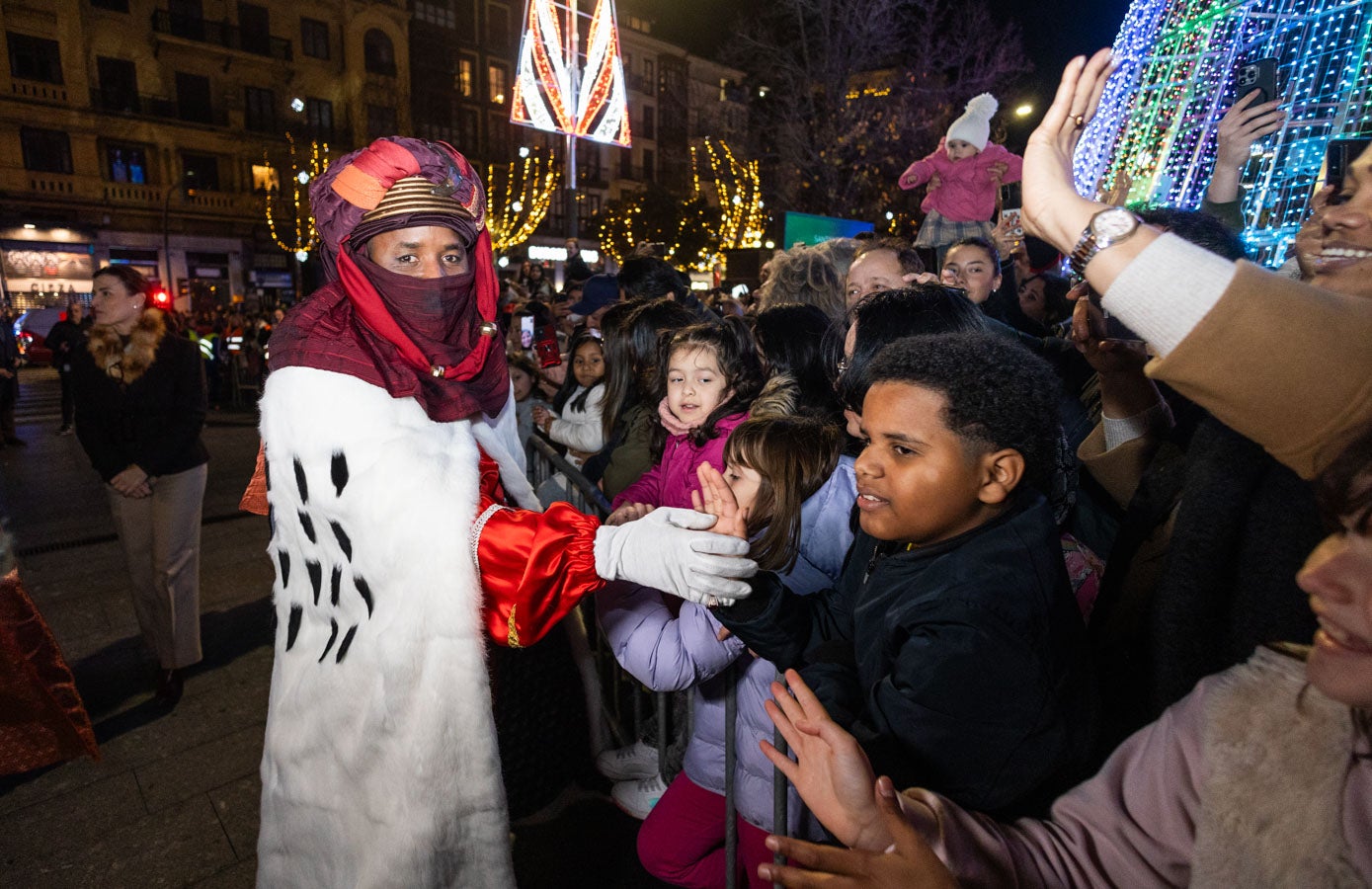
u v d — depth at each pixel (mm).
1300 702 659
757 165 24766
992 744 949
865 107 19734
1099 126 2277
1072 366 2369
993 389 1016
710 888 1779
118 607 4117
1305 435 738
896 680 981
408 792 1269
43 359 20719
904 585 1088
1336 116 1743
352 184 1335
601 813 2410
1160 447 1551
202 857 2346
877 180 20156
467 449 1366
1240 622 1008
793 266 3084
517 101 13250
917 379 1041
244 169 29906
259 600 4223
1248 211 1968
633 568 1241
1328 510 613
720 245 28781
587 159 39219
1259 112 1880
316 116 31125
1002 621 948
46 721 2387
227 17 28578
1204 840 694
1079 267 880
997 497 1038
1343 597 572
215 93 28953
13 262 25984
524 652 1703
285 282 31625
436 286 1347
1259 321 726
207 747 2895
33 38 25500
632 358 2857
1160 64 2182
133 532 3035
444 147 1429
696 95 43406
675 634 1563
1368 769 610
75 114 26328
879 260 2518
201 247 29453
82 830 2459
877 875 725
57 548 5129
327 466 1287
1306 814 631
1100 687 1398
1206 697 752
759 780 1544
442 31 33781
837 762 806
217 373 13570
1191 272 769
